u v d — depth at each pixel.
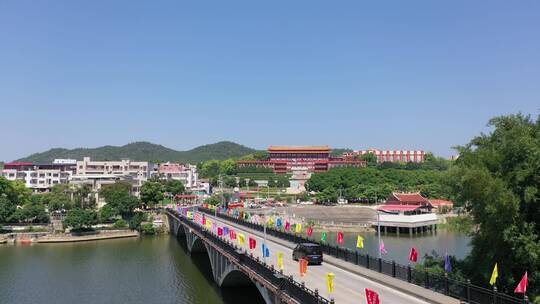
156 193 157.62
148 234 134.00
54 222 132.88
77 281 72.00
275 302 35.12
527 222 39.22
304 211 177.50
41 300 61.50
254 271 41.09
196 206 164.38
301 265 37.91
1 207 126.81
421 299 31.64
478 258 44.38
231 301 54.62
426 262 49.34
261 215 147.00
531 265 38.94
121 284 69.50
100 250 103.38
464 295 30.08
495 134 46.81
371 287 35.88
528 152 39.25
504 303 26.69
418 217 131.50
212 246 62.69
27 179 199.38
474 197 42.06
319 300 26.27
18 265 85.81
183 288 64.88
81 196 151.75
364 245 107.06
